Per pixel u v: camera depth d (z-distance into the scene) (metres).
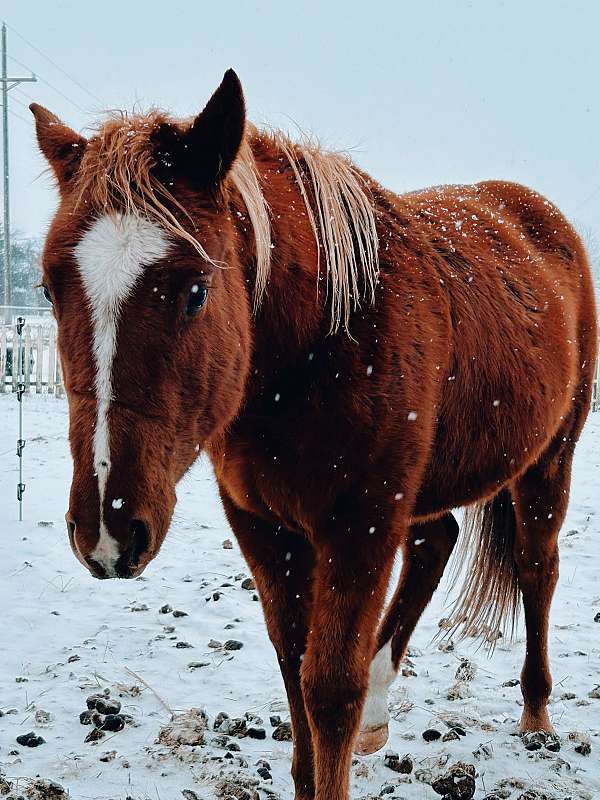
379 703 3.54
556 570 4.12
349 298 2.81
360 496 2.81
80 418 2.14
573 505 7.80
